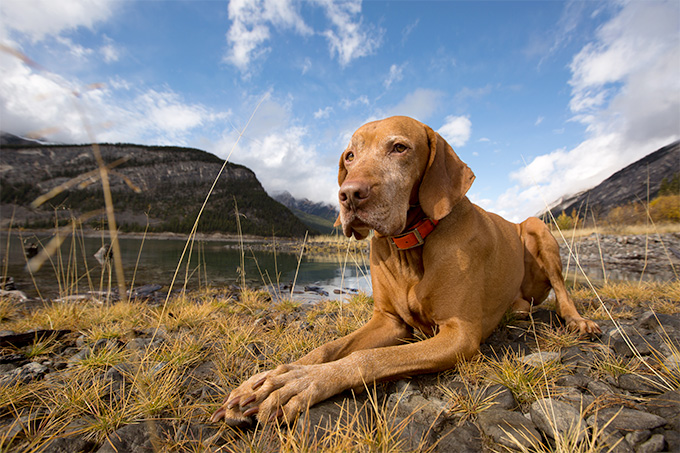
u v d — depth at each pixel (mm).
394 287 457
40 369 405
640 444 248
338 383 318
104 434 285
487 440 271
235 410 291
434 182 422
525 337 498
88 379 376
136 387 349
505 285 495
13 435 277
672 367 348
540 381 347
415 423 289
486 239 450
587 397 320
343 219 393
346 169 494
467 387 340
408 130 421
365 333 433
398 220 395
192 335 538
